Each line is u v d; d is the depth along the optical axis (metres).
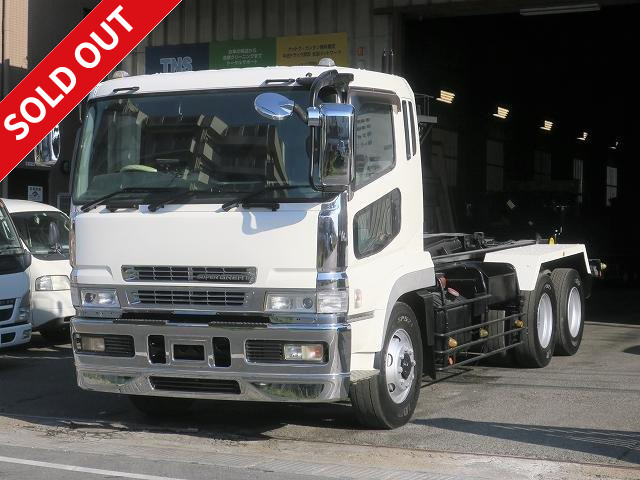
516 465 7.16
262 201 7.32
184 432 8.44
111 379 7.88
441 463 7.24
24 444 7.96
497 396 9.82
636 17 25.95
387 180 8.16
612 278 26.08
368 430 8.41
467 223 23.19
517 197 28.20
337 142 7.04
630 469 7.02
